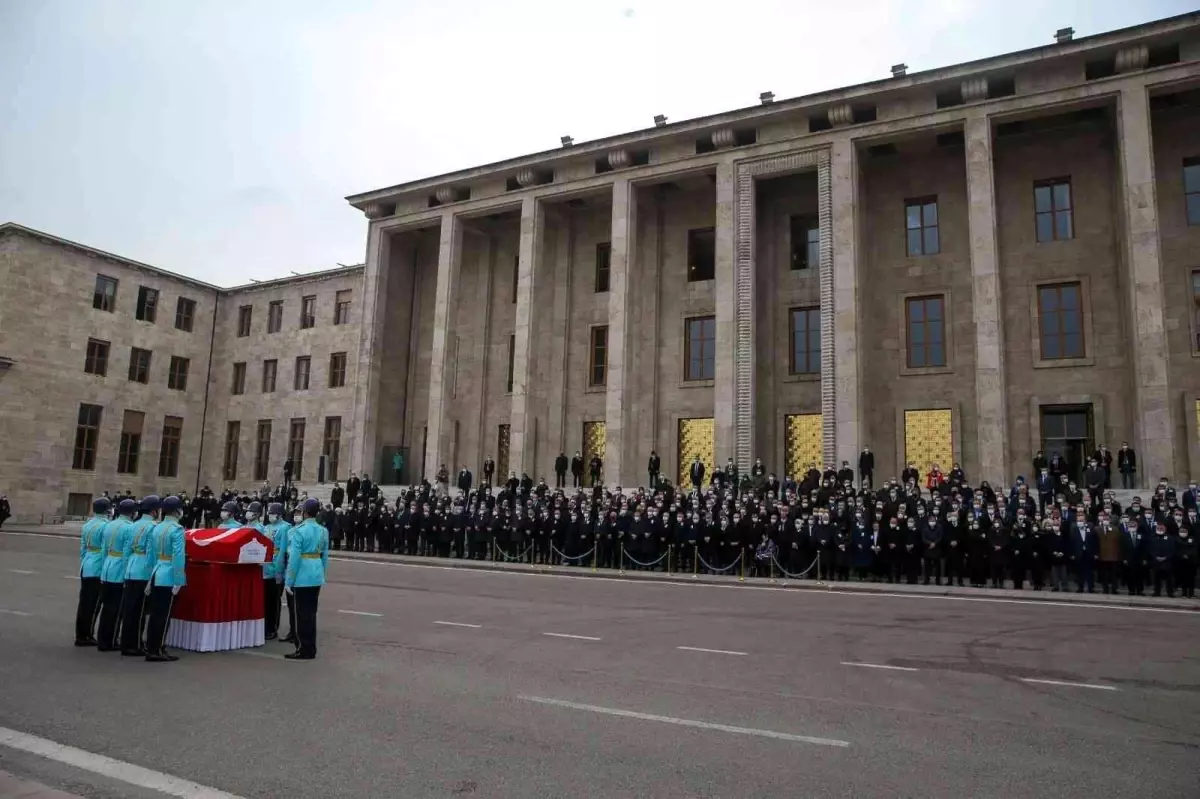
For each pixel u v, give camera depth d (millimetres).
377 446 42406
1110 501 20109
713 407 35562
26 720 7531
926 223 32719
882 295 32844
